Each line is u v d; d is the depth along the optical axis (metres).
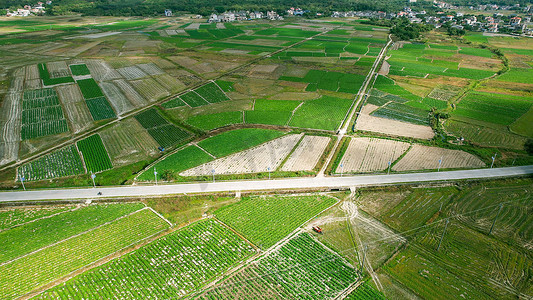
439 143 105.56
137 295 57.12
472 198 80.31
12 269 61.53
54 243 67.62
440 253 65.12
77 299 56.22
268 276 60.81
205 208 78.06
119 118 123.88
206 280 60.09
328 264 63.22
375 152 100.62
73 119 122.56
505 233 69.81
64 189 83.94
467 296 56.72
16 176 90.06
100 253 65.31
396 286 58.66
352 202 79.56
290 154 99.38
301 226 72.56
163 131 114.50
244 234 70.38
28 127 116.44
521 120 123.44
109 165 94.69
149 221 73.94
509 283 58.97
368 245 67.25
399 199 80.38
